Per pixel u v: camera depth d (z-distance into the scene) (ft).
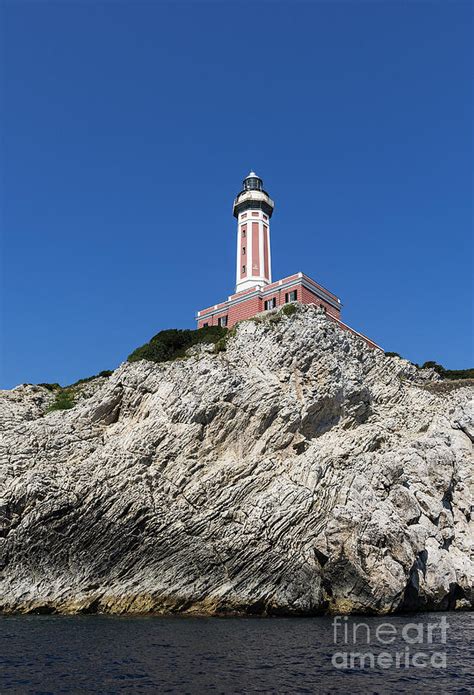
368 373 168.55
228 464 132.46
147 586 119.65
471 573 137.59
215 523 125.39
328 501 132.05
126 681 64.80
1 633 93.71
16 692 60.39
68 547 121.08
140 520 122.83
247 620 111.86
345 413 152.46
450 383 191.42
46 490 122.93
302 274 189.98
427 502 141.38
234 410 137.39
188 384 140.15
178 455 132.77
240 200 228.22
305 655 79.20
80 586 118.93
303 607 118.93
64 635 92.22
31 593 117.19
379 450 151.02
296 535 126.21
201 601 119.65
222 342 170.09
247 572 121.80
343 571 121.08
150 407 139.74
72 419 139.95
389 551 122.62
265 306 197.26
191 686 63.00
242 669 71.00
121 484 125.80
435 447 151.84
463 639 92.32
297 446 139.74
